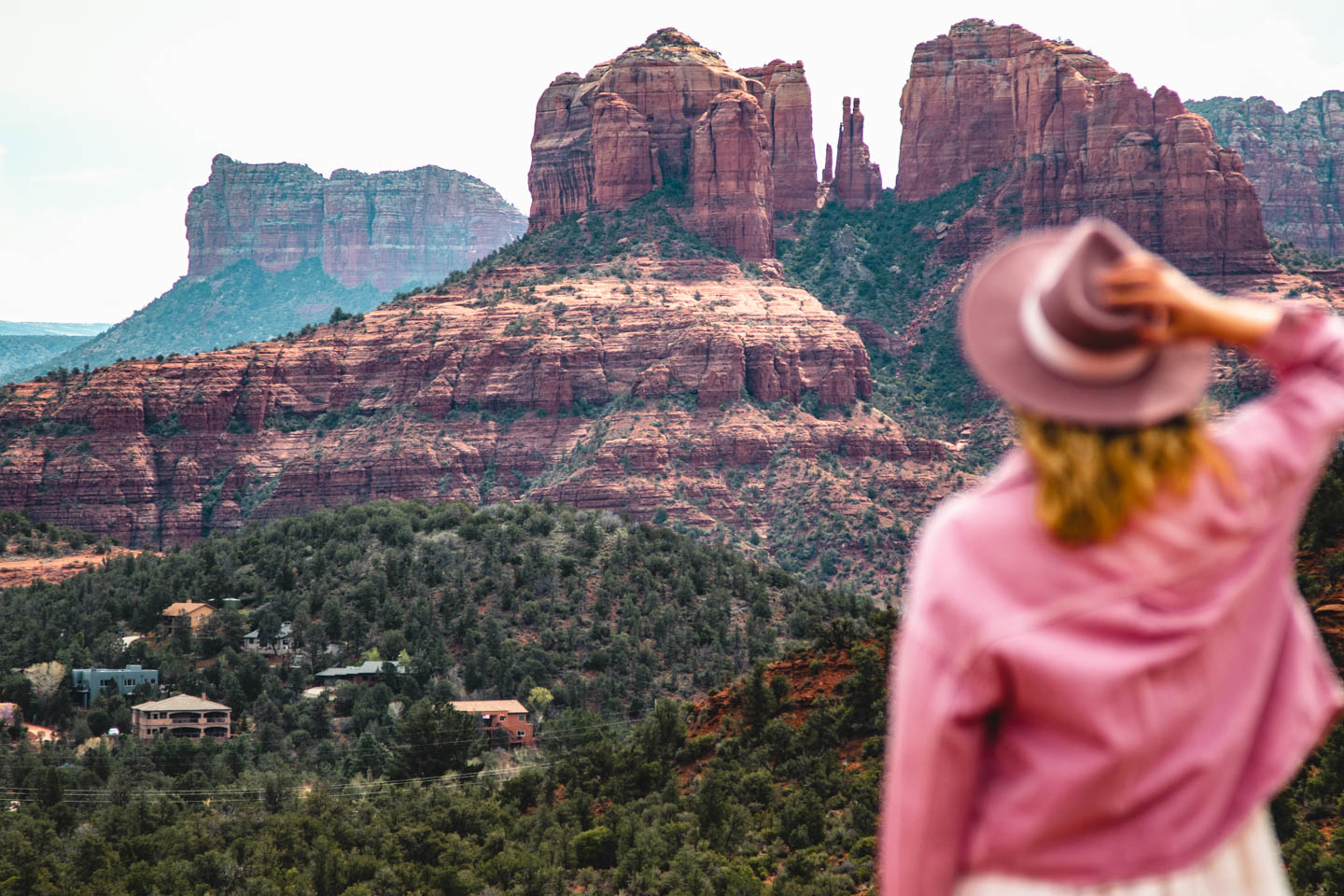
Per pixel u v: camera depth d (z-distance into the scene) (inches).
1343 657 2679.6
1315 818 2276.1
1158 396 248.5
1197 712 248.2
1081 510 244.2
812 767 3521.2
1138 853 247.9
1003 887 253.1
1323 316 262.4
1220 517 248.8
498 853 3651.6
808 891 2640.3
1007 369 250.4
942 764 249.3
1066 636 244.4
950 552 254.5
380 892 3491.6
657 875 3051.2
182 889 3843.5
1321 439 258.7
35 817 4847.4
